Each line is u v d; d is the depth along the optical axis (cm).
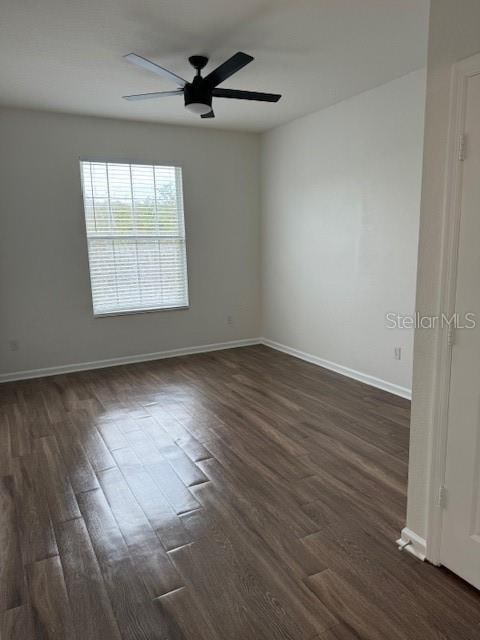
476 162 155
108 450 300
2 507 237
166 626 162
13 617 167
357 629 158
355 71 344
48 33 271
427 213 176
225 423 340
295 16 256
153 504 237
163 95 316
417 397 190
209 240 546
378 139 385
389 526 215
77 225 468
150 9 246
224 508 232
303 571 187
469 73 153
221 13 252
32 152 438
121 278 502
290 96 404
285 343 557
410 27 271
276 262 554
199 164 525
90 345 493
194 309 550
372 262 407
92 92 379
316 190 468
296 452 292
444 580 180
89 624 164
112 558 197
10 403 392
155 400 393
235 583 181
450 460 177
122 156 480
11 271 445
